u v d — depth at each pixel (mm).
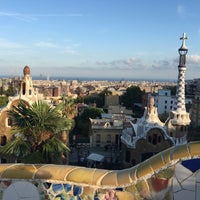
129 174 7020
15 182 7336
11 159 27812
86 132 71500
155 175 6715
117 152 54562
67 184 7219
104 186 7043
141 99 132750
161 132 38656
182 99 46000
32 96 30672
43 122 16438
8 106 29906
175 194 6574
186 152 6543
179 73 46281
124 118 64312
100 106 134375
